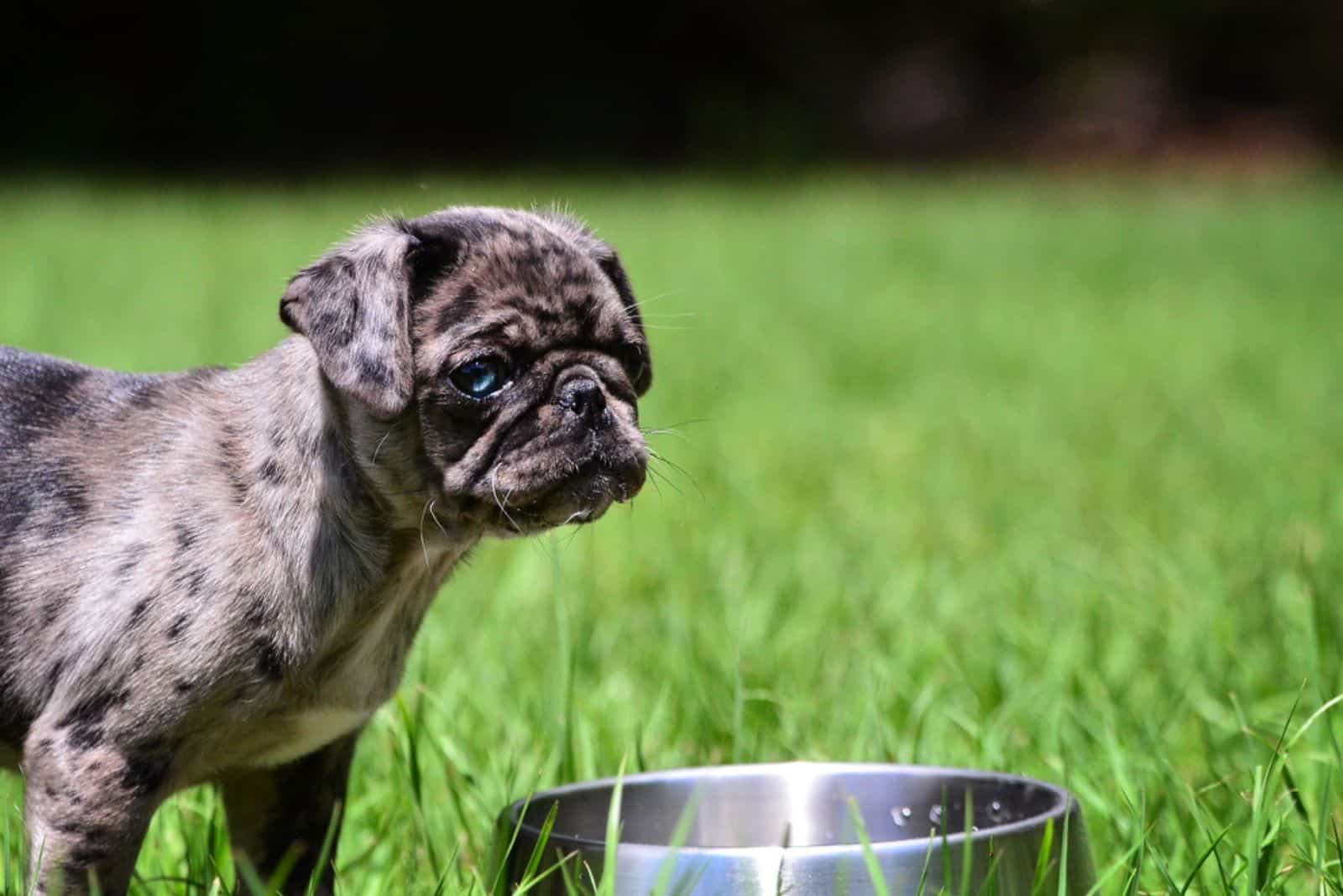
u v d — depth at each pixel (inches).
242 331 661.9
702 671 275.6
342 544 192.2
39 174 1565.0
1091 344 739.4
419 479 194.7
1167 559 352.8
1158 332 773.3
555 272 199.8
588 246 223.3
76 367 210.1
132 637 182.2
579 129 1803.6
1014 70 1900.8
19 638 187.9
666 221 1203.9
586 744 238.4
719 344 716.0
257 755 197.9
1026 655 291.3
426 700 250.8
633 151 1819.6
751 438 518.6
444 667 283.4
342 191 1387.8
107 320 681.6
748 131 1827.0
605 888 169.0
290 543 188.4
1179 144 1822.1
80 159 1641.2
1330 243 1128.8
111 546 187.2
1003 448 511.5
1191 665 279.7
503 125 1791.3
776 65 1905.8
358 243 196.2
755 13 1875.0
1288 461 473.1
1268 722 245.0
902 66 1910.7
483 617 319.0
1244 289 926.4
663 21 1856.5
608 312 203.2
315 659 190.9
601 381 198.8
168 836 223.0
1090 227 1239.5
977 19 1902.1
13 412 199.9
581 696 264.7
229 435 194.4
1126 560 360.8
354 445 192.7
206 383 204.4
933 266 1026.1
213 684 183.9
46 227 1078.4
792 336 751.7
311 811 211.2
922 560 368.5
